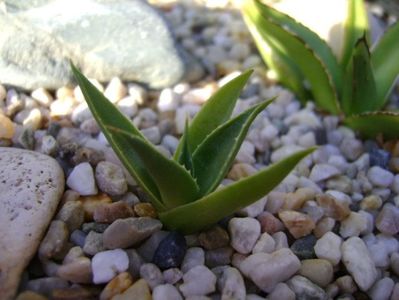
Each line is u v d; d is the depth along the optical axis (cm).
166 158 13
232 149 14
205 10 29
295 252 16
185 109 20
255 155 20
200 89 22
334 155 20
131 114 21
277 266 15
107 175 16
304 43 19
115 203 16
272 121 21
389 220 17
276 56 22
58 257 15
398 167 19
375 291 15
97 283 14
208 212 14
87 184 16
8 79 20
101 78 21
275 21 21
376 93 20
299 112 21
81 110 20
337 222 17
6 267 13
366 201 18
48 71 20
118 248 15
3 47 19
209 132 16
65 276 14
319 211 17
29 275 14
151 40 21
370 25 25
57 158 17
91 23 20
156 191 15
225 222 16
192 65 23
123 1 21
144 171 15
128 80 22
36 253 14
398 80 23
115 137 15
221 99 16
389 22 27
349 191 19
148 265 15
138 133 15
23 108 20
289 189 18
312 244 16
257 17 20
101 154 17
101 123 14
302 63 20
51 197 15
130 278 14
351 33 21
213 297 14
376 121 20
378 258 16
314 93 22
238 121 15
